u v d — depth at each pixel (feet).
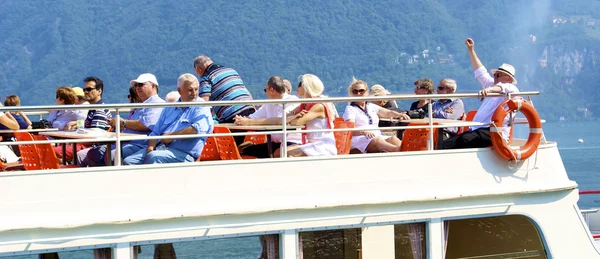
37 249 26.45
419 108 43.42
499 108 33.09
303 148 32.48
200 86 39.24
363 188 30.76
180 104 28.09
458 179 32.37
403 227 31.37
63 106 26.91
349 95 38.22
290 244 29.30
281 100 29.63
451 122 34.17
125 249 27.40
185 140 30.68
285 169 29.73
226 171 29.01
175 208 28.35
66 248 26.76
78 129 33.47
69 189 27.27
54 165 31.19
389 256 31.09
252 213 28.76
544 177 33.99
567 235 33.94
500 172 33.19
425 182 31.76
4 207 26.53
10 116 39.14
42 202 26.94
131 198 27.91
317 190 30.09
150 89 34.68
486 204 32.48
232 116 39.04
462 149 32.58
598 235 50.96
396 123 40.22
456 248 32.73
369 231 30.76
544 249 33.71
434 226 31.53
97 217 27.40
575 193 34.32
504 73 35.17
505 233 33.45
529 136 33.68
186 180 28.55
